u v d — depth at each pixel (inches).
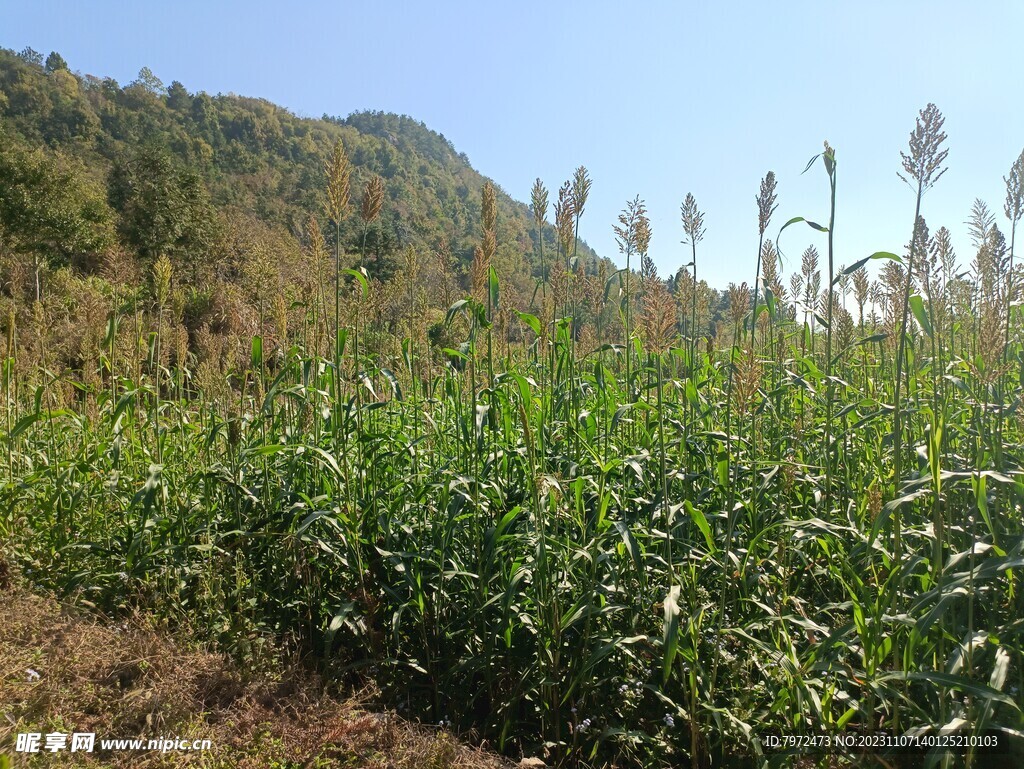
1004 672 101.4
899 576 123.6
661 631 144.6
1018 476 130.0
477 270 184.7
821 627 127.4
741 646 142.5
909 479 139.0
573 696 142.9
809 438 201.0
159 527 193.8
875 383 224.7
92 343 273.3
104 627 162.2
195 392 308.2
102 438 240.1
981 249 182.1
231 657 152.3
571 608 142.2
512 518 145.6
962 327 219.6
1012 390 174.2
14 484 211.6
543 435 171.0
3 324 276.7
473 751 133.3
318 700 138.7
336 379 187.5
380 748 125.8
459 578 168.9
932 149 128.1
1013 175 152.3
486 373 213.5
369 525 175.9
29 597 170.7
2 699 125.7
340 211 183.8
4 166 1066.1
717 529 165.2
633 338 219.1
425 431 209.0
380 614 166.6
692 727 124.3
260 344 221.1
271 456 207.5
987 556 134.1
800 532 146.2
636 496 179.8
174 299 281.3
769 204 188.4
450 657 159.6
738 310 226.4
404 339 222.2
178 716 127.0
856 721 134.0
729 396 166.7
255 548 185.9
